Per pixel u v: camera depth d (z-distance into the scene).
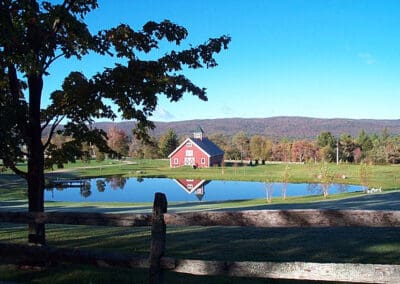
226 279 6.57
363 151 109.12
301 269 4.29
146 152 126.94
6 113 7.05
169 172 77.19
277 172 72.62
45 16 7.36
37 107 7.97
